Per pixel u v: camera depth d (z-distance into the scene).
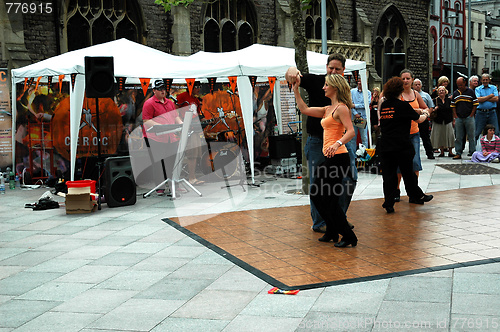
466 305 3.66
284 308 3.75
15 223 7.11
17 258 5.37
